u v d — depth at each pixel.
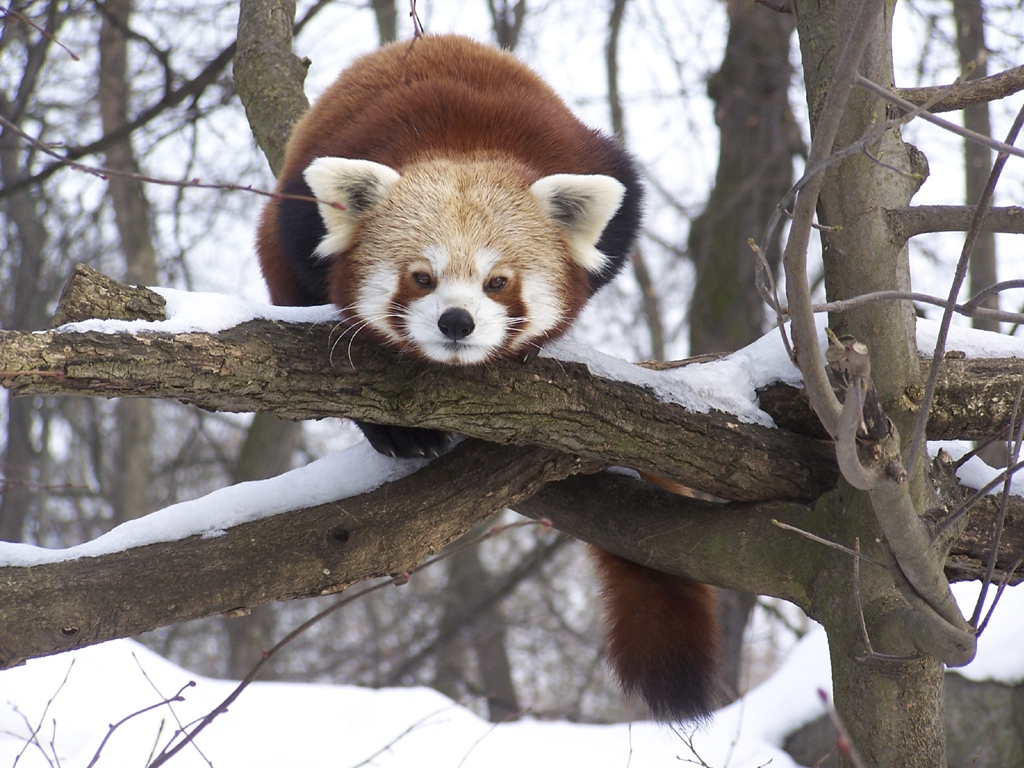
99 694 9.21
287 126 9.35
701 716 7.26
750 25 17.66
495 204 6.55
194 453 28.27
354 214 6.60
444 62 7.82
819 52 5.67
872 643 5.92
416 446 6.73
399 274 6.25
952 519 5.24
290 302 7.63
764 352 6.87
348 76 8.05
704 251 17.66
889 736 5.95
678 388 6.46
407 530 6.30
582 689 22.91
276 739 8.94
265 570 6.00
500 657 25.80
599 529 7.14
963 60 14.01
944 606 5.38
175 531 6.11
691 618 7.43
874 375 5.88
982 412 6.54
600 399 6.15
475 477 6.50
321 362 5.56
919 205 5.64
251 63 9.88
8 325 21.02
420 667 24.23
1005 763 9.87
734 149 18.03
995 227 5.38
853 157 5.48
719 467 6.42
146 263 19.77
